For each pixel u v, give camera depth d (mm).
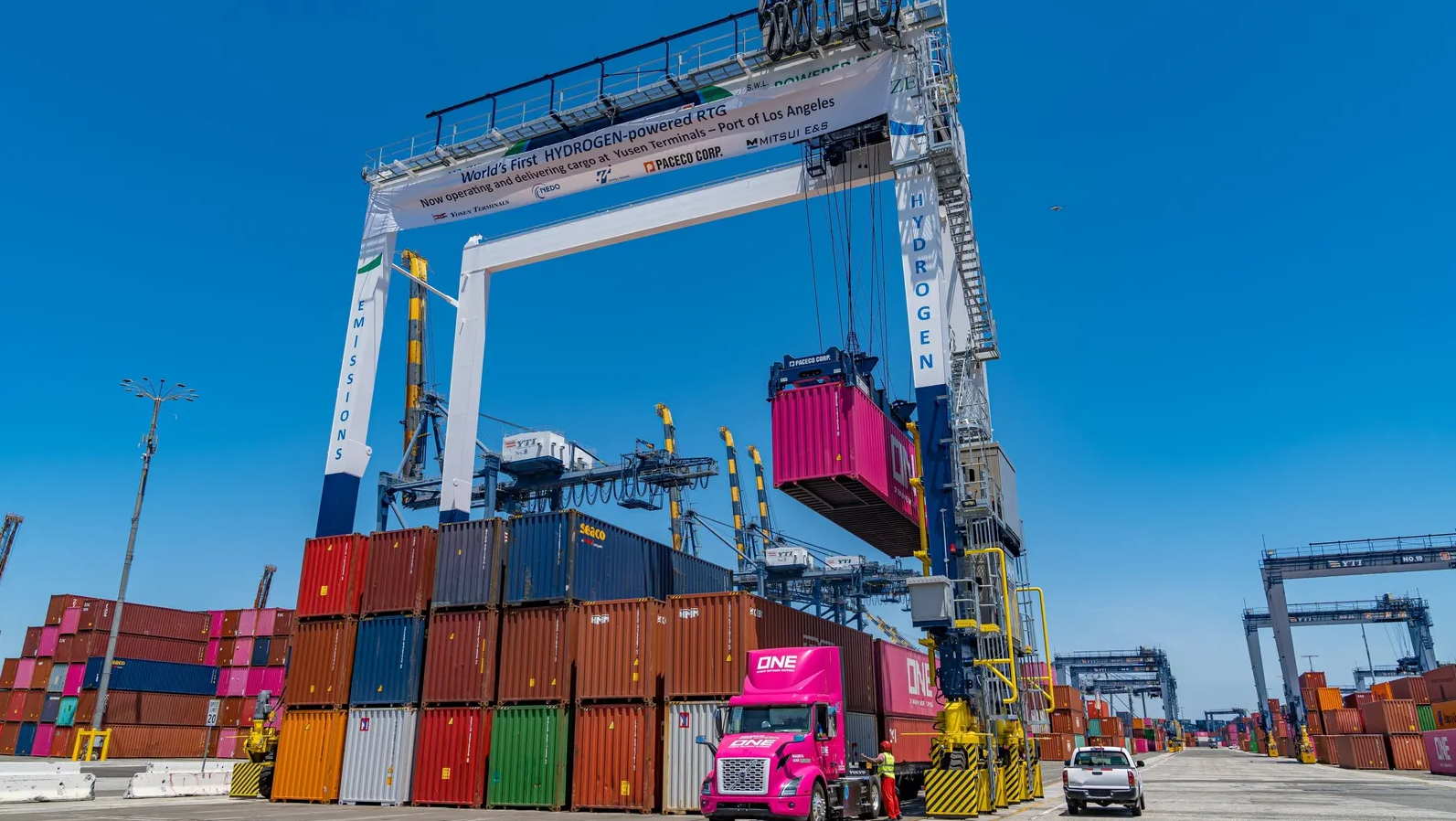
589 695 20938
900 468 23875
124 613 54906
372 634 23719
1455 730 42969
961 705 19797
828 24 24453
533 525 22859
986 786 19938
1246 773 50125
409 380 58938
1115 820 20047
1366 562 63938
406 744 22219
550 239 29547
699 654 20203
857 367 23531
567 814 19766
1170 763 72688
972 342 24391
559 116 28000
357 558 24828
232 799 25469
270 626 56750
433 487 53219
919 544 27500
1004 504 23688
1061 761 71562
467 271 30875
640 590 24906
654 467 48688
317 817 18641
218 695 56375
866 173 25031
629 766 20000
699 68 25859
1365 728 57656
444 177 30047
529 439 48219
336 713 23281
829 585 86125
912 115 23688
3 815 20062
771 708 16500
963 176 24453
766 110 25500
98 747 49656
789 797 15109
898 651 28297
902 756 26781
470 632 22516
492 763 21266
